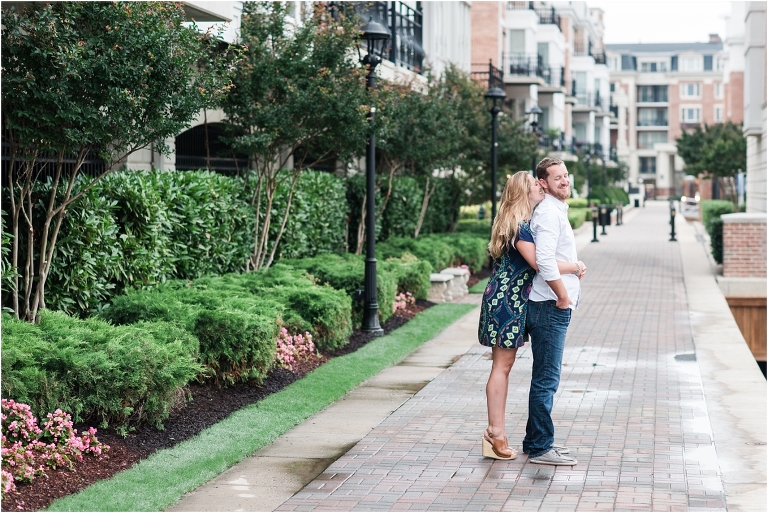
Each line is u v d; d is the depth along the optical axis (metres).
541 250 6.09
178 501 5.62
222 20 11.83
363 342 11.57
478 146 25.19
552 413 7.88
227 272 12.61
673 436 7.08
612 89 104.44
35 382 6.17
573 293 6.33
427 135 18.64
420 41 27.28
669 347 11.48
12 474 5.54
